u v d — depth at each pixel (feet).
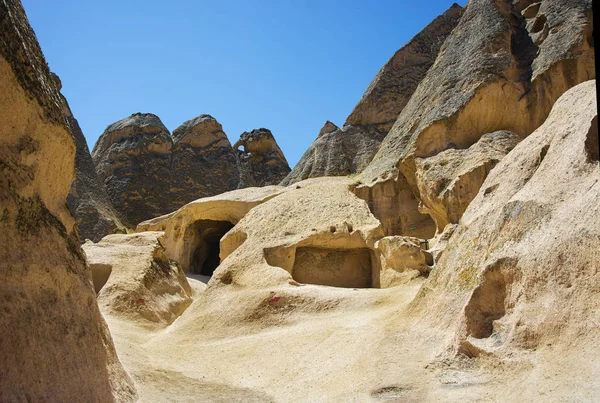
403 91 124.57
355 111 127.95
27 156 21.94
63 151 25.12
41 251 21.34
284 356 34.50
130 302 54.03
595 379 18.49
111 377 24.82
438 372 25.58
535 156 33.68
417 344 29.78
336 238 55.77
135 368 31.63
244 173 171.01
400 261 49.78
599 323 20.29
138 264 61.31
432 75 77.46
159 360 36.17
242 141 190.70
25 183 21.45
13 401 16.44
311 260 56.44
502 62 64.75
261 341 39.11
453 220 55.31
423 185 62.23
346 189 68.85
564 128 31.40
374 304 42.86
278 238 57.06
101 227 123.54
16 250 19.61
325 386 28.07
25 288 19.57
